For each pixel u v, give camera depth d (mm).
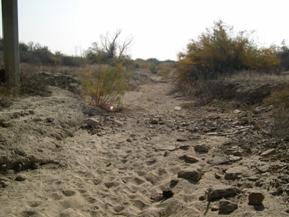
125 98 18203
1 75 12828
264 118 10375
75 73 21562
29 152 7020
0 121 8289
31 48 34031
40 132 8375
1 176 6141
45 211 4941
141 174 6816
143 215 5020
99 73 14664
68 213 4914
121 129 10508
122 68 15141
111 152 8133
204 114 12742
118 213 5211
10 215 4711
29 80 13750
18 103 10969
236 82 15430
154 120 11648
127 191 5953
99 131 10070
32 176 6285
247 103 13266
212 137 9016
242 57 19766
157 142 9039
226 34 20094
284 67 23250
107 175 6695
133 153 8086
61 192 5660
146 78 30312
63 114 10508
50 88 15070
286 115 9008
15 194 5504
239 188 5410
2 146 6898
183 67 21234
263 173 5840
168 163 7211
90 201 5484
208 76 19219
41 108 10773
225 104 13906
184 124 11070
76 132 9617
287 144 7273
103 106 14328
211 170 6527
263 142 7801
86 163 7277
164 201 5441
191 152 7828
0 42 28359
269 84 13656
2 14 12406
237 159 6887
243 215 4492
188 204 5188
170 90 21609
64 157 7348
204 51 20281
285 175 5531
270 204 4664
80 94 16156
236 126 10016
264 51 20141
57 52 33688
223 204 4766
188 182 6023
